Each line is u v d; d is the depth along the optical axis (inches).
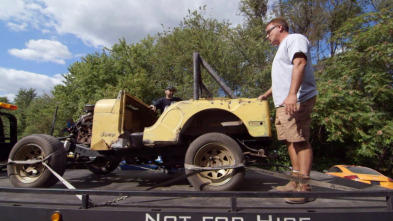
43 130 1262.3
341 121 415.8
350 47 492.4
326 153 544.7
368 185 119.6
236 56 568.7
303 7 634.8
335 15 640.4
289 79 96.7
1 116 178.5
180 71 664.4
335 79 467.5
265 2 665.6
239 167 104.0
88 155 137.3
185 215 71.7
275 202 86.0
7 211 78.9
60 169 116.2
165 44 750.5
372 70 454.9
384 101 474.9
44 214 75.7
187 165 108.2
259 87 544.4
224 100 115.6
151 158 155.3
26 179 116.4
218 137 108.3
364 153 426.3
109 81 934.4
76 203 84.0
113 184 131.0
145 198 92.8
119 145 120.1
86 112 149.2
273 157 131.2
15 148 118.0
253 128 110.5
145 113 171.8
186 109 116.8
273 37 110.1
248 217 70.1
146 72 830.5
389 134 425.1
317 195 69.6
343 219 68.6
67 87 1047.6
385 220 68.3
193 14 665.6
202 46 597.9
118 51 955.3
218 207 77.6
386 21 461.4
